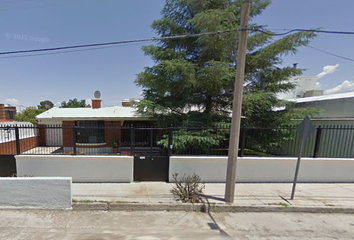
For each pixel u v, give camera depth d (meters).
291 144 7.71
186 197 3.89
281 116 6.79
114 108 11.32
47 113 9.76
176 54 6.91
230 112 7.78
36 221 3.06
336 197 4.23
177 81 6.61
